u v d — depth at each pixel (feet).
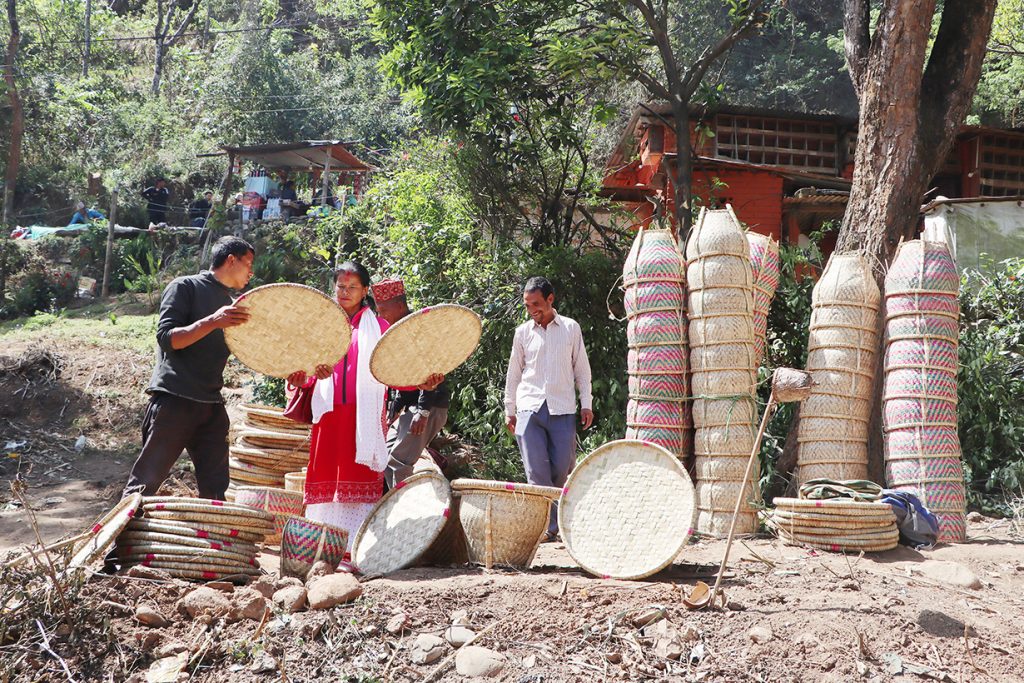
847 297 20.81
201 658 11.30
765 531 19.71
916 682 11.46
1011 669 12.18
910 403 20.20
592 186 35.32
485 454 27.55
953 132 23.68
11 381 31.32
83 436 28.53
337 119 91.35
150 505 13.83
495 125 33.12
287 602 12.53
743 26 34.12
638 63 35.45
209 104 93.81
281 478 20.33
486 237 33.17
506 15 33.55
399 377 15.61
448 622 12.39
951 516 19.65
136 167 87.40
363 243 40.91
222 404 16.19
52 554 13.21
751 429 19.76
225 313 14.02
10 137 81.97
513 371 19.47
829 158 51.75
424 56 33.55
